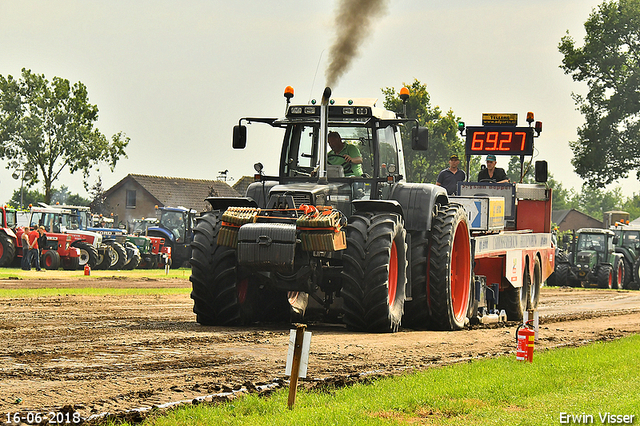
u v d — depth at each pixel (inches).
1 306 1822.1
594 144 6471.5
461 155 5866.1
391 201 1430.9
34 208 4461.1
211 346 1157.1
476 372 964.0
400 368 1001.5
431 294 1547.7
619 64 6441.9
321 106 1485.0
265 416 693.3
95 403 743.7
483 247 1765.5
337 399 776.9
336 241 1330.0
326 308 1540.4
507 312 1985.7
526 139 2250.2
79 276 3604.8
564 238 4635.8
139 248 4923.7
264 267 1334.9
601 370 1023.6
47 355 1031.0
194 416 685.3
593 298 3129.9
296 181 1526.8
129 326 1416.1
